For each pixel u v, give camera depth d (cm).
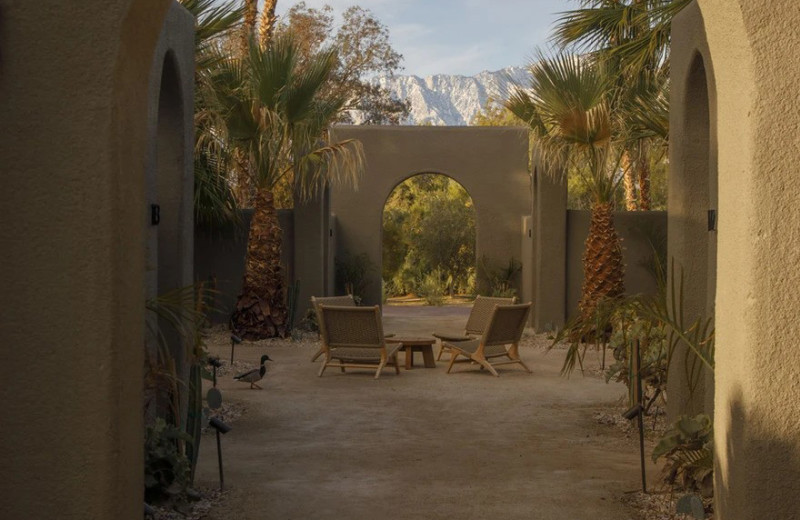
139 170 317
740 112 306
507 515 439
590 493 479
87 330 291
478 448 594
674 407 581
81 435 292
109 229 290
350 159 1255
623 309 463
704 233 577
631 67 1105
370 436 631
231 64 1111
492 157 1722
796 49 295
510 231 1723
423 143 1719
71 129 289
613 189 1194
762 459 298
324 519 431
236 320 1220
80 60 288
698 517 355
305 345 1181
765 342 298
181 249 599
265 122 1107
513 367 998
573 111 1113
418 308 2103
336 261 1705
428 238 2491
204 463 546
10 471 293
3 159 290
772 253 297
